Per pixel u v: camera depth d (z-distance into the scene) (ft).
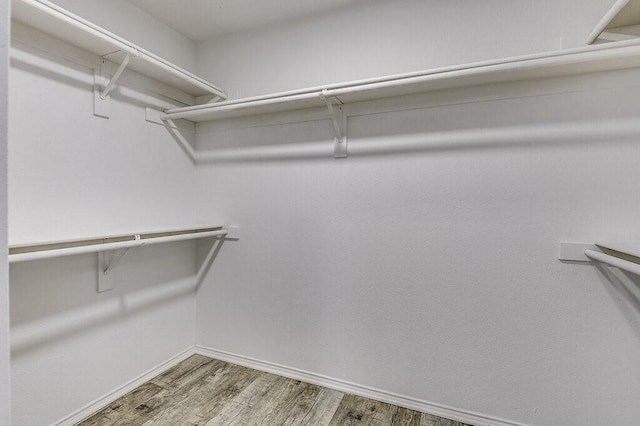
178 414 5.53
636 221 4.56
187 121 7.57
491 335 5.35
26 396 4.65
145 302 6.53
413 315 5.85
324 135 6.48
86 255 5.43
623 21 4.36
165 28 6.88
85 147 5.37
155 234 6.09
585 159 4.79
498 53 5.20
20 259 3.81
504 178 5.23
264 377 6.81
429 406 5.72
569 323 4.91
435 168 5.65
